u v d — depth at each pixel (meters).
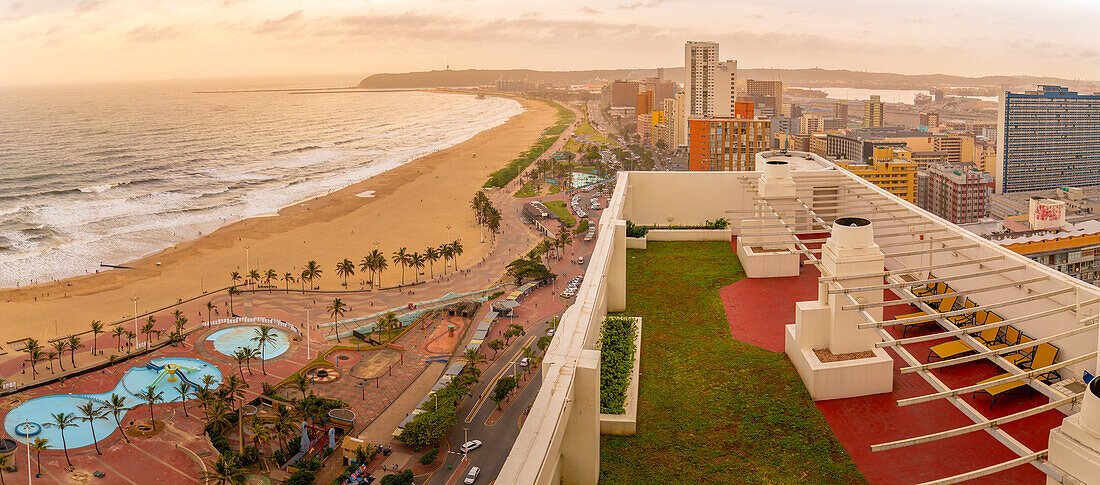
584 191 183.25
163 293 108.06
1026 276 14.54
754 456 11.48
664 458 11.55
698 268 20.30
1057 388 12.22
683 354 15.01
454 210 160.12
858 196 21.89
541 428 9.83
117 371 82.06
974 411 10.64
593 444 10.98
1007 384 12.87
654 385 13.77
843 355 13.58
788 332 14.55
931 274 18.12
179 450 66.38
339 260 123.56
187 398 75.62
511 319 95.06
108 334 92.62
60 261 124.38
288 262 122.50
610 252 16.69
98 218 156.50
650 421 12.58
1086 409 8.64
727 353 14.95
